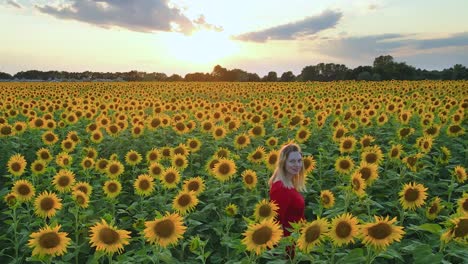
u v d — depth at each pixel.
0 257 7.55
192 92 39.03
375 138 14.62
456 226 4.57
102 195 9.39
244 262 4.97
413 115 17.31
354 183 6.54
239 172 11.23
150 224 4.99
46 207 6.94
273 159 8.88
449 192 7.77
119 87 49.09
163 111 20.88
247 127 16.44
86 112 18.89
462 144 12.89
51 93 35.16
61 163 10.27
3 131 13.70
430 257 4.70
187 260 7.00
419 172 9.46
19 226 8.20
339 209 6.66
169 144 14.21
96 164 10.04
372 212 6.64
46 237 5.12
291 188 6.34
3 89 40.62
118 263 5.34
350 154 12.17
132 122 16.42
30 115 18.47
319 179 9.88
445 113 17.20
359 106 20.84
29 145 14.64
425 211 6.89
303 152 12.49
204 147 13.34
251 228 4.54
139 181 8.27
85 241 7.21
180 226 5.04
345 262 4.59
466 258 4.98
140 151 13.84
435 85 38.84
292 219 6.24
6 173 12.21
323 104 21.41
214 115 16.73
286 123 15.38
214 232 7.82
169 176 8.45
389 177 9.49
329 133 14.08
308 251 4.40
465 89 32.22
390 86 40.78
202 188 7.71
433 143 11.93
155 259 5.31
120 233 5.03
